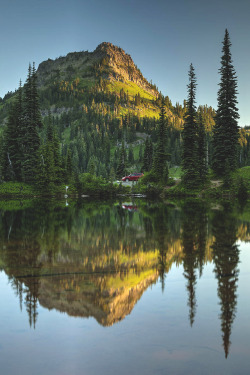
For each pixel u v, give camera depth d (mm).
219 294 4641
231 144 41500
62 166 50625
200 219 14805
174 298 4434
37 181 42812
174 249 7992
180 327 3506
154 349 3027
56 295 4547
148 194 44469
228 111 42125
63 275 5625
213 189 38000
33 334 3352
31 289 4820
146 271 5941
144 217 16062
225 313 3922
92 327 3502
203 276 5578
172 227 12164
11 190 40156
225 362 2809
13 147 44656
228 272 5871
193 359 2848
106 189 45312
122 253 7543
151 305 4184
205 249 7988
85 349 3020
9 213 18797
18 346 3102
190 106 43812
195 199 35500
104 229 11781
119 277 5508
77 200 36094
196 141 44500
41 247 8281
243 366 2736
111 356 2885
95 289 4828
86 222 14078
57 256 7188
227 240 9281
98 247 8273
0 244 8703
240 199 33750
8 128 44875
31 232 11055
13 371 2648
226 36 43281
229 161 41188
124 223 13602
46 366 2727
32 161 43656
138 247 8281
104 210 21219
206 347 3078
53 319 3717
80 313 3916
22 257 7078
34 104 46688
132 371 2648
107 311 3922
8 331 3418
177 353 2943
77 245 8547
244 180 37500
